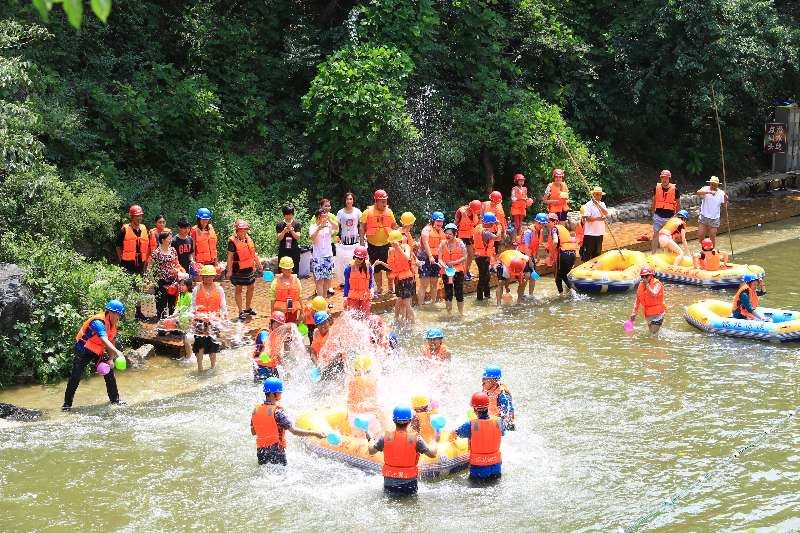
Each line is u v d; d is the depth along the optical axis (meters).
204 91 20.61
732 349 15.04
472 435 10.34
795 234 24.23
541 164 23.62
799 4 29.92
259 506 9.91
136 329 15.02
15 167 15.42
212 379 13.77
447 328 16.34
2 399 13.06
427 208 22.02
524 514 9.67
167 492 10.27
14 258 14.70
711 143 29.81
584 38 27.70
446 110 23.62
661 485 10.32
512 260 17.58
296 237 17.25
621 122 27.22
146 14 22.05
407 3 22.97
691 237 23.86
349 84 20.80
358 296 14.80
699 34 25.30
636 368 14.15
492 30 24.95
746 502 9.90
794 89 30.11
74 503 10.02
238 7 23.67
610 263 19.33
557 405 12.71
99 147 19.52
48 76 18.88
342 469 10.77
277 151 22.42
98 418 12.36
